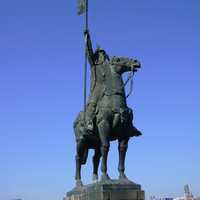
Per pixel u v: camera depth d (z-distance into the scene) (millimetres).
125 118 17375
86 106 18938
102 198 16438
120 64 18266
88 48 19266
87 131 18531
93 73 18922
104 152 17203
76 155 20500
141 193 16906
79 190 18812
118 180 17062
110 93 17750
